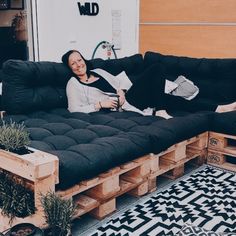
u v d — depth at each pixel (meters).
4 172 1.90
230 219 2.08
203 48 3.89
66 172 1.82
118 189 2.13
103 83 3.17
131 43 4.49
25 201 1.79
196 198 2.33
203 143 2.88
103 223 2.04
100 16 4.21
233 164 2.88
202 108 3.16
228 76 3.30
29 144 1.99
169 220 2.07
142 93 3.09
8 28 3.70
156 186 2.50
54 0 3.80
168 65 3.56
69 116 2.83
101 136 2.34
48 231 1.63
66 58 3.06
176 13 4.00
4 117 2.66
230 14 3.64
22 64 2.77
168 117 2.88
